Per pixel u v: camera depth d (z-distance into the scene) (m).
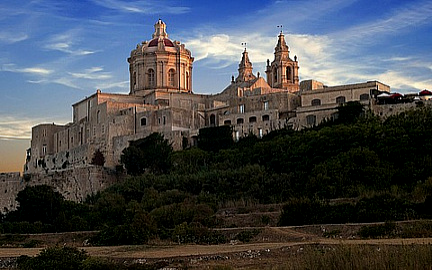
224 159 153.25
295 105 169.88
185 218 113.69
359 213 100.94
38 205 131.88
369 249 61.72
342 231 91.94
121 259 78.69
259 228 99.06
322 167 129.62
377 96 152.50
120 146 173.00
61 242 105.69
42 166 196.50
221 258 76.19
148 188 140.00
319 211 105.56
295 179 131.50
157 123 175.62
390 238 85.19
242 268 68.19
